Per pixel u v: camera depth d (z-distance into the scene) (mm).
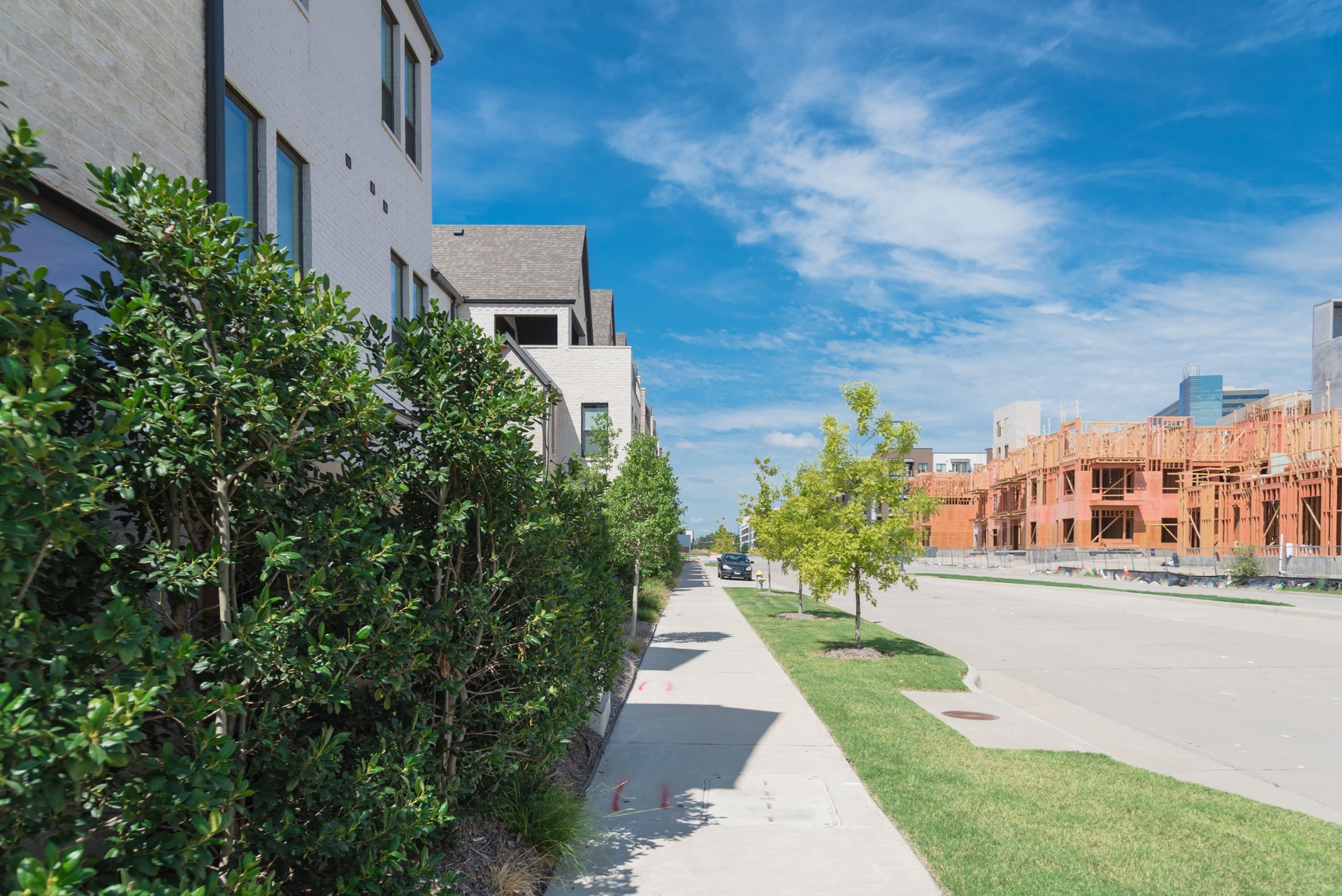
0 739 1772
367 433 3508
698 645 15062
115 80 4074
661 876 4766
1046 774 6812
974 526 84938
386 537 3330
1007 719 9320
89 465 2182
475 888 4410
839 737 7988
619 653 6695
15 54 3400
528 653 4895
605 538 6867
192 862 2359
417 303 11258
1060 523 59438
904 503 13969
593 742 7750
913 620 22312
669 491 18578
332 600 3113
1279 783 7441
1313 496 44406
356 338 3586
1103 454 56562
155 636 2283
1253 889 4594
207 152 4910
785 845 5238
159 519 3252
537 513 4910
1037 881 4641
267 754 2955
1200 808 6043
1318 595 32156
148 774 2377
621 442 24484
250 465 2994
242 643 2689
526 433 4852
